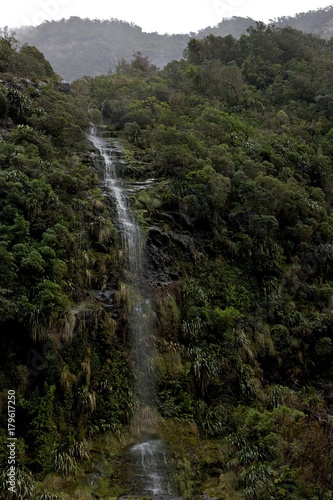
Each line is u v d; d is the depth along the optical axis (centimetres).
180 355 1669
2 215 1571
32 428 1227
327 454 1218
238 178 2289
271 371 1797
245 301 1997
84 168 2225
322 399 1748
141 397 1524
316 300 2123
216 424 1515
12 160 1830
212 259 2080
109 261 1788
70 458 1229
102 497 1168
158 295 1797
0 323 1300
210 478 1310
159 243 1967
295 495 1159
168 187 2208
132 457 1323
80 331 1471
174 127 2608
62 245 1617
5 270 1359
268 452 1319
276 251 2212
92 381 1451
